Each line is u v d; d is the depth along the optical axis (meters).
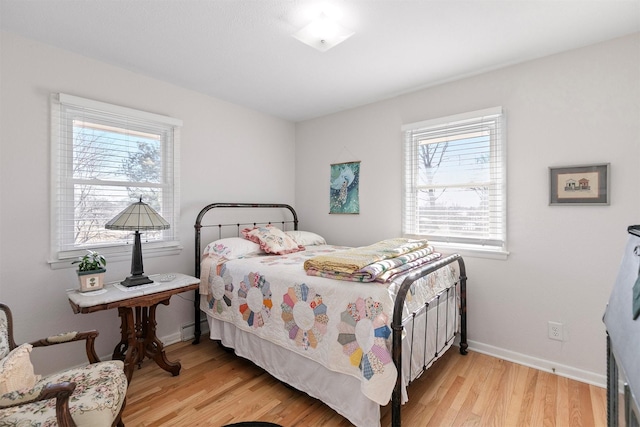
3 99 1.93
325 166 3.61
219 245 2.71
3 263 1.94
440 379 2.13
